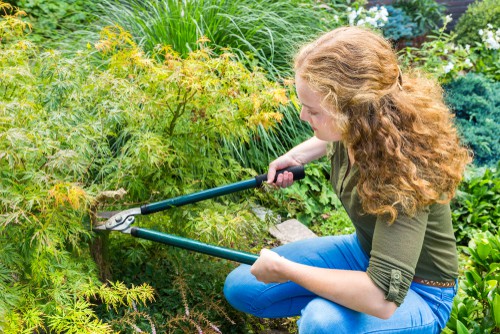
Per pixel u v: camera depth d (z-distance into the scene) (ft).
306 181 12.28
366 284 5.22
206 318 7.74
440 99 5.77
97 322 6.47
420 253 5.85
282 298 6.93
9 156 5.86
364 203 5.27
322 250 7.05
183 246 6.48
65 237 6.53
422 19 21.34
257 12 13.98
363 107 5.06
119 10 13.74
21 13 8.10
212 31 12.94
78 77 7.32
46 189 6.27
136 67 7.77
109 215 7.09
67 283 6.37
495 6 19.93
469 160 5.62
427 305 6.07
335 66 5.05
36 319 5.95
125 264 8.22
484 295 7.36
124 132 7.78
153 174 8.03
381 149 5.10
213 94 7.61
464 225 11.94
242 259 6.18
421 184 5.05
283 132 12.53
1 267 5.98
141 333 6.85
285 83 8.09
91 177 7.88
